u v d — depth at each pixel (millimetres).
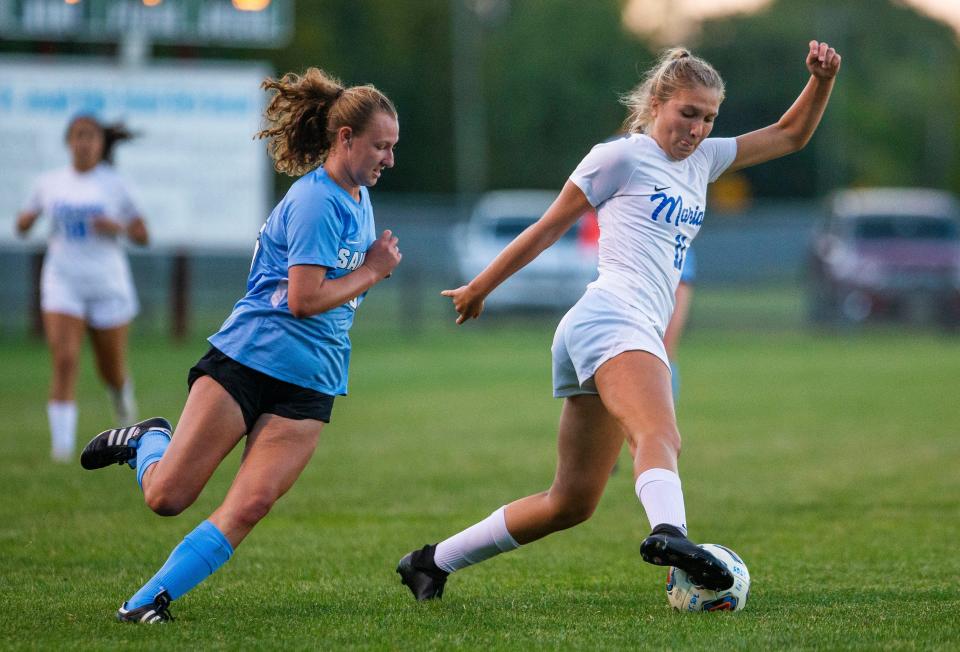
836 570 21828
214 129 76625
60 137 75375
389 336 85500
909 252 86625
